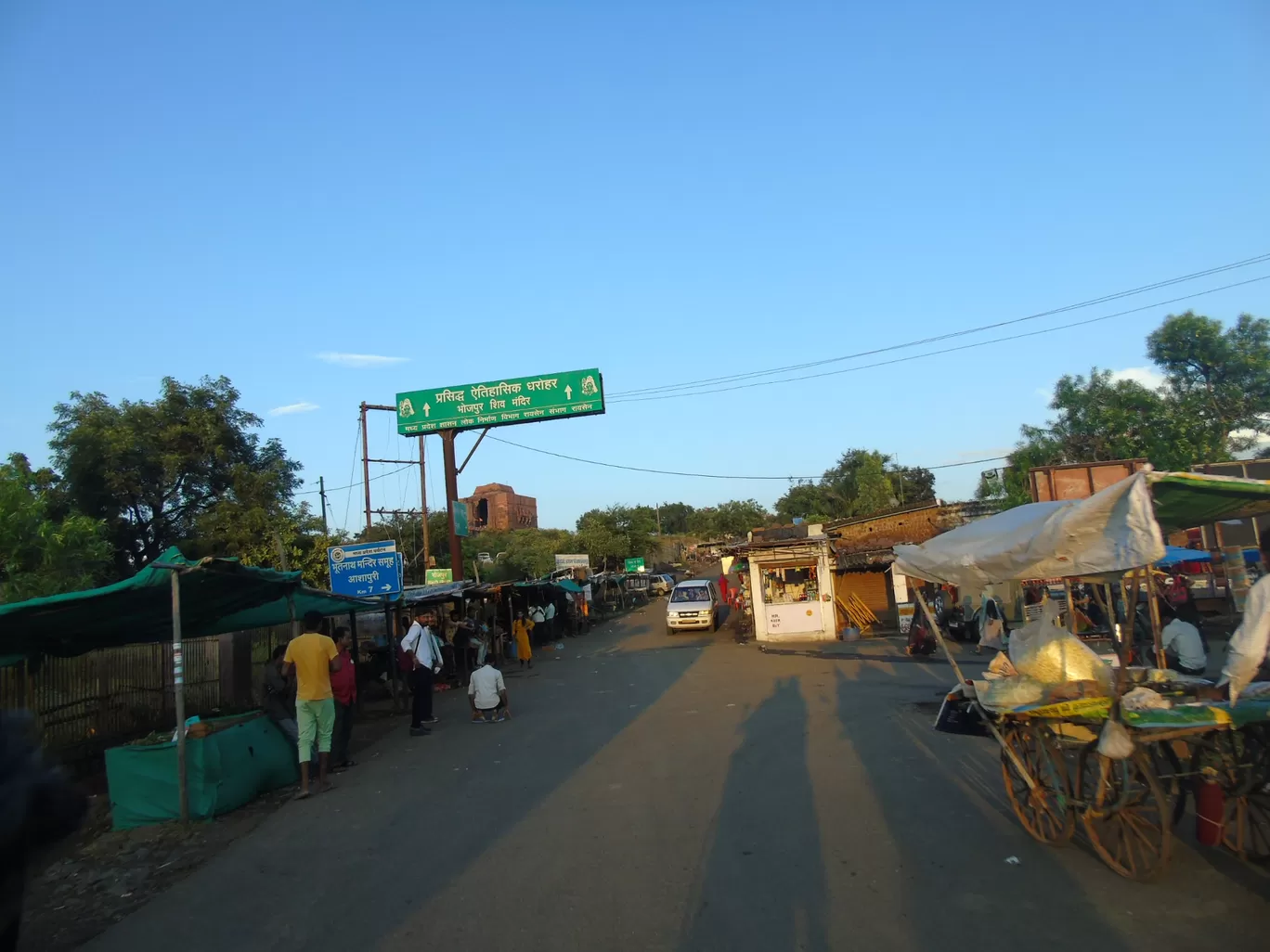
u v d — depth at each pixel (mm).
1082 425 29328
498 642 26578
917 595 7656
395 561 16672
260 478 26859
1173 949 4398
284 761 10156
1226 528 22984
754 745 10531
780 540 27562
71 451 25266
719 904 5402
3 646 10289
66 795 2293
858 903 5281
